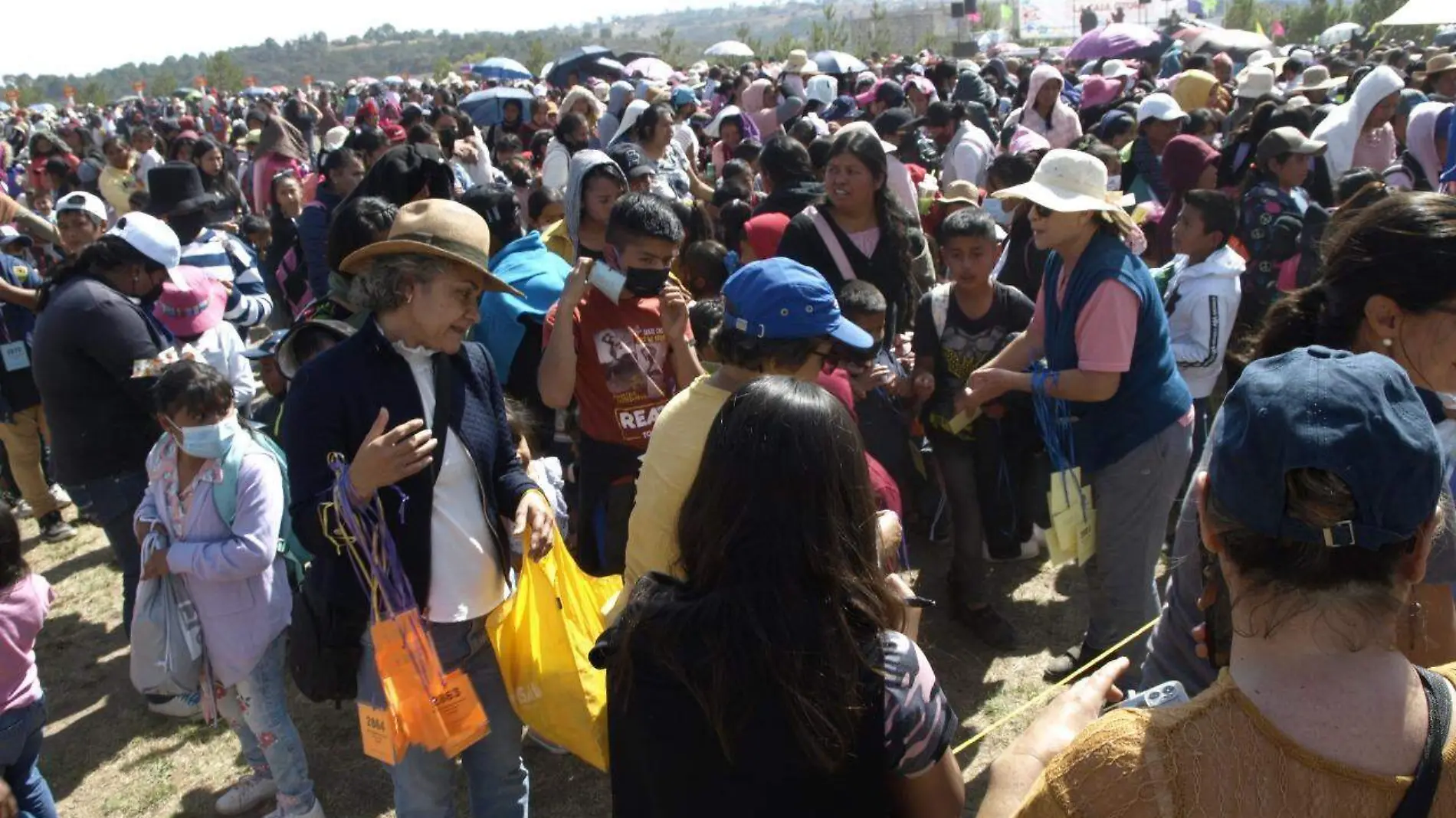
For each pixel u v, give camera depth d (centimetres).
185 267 461
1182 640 179
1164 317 330
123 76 19788
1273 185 508
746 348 237
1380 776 101
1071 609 449
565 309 336
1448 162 637
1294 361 112
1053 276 342
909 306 438
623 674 152
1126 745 104
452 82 2841
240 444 308
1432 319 168
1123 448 330
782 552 144
